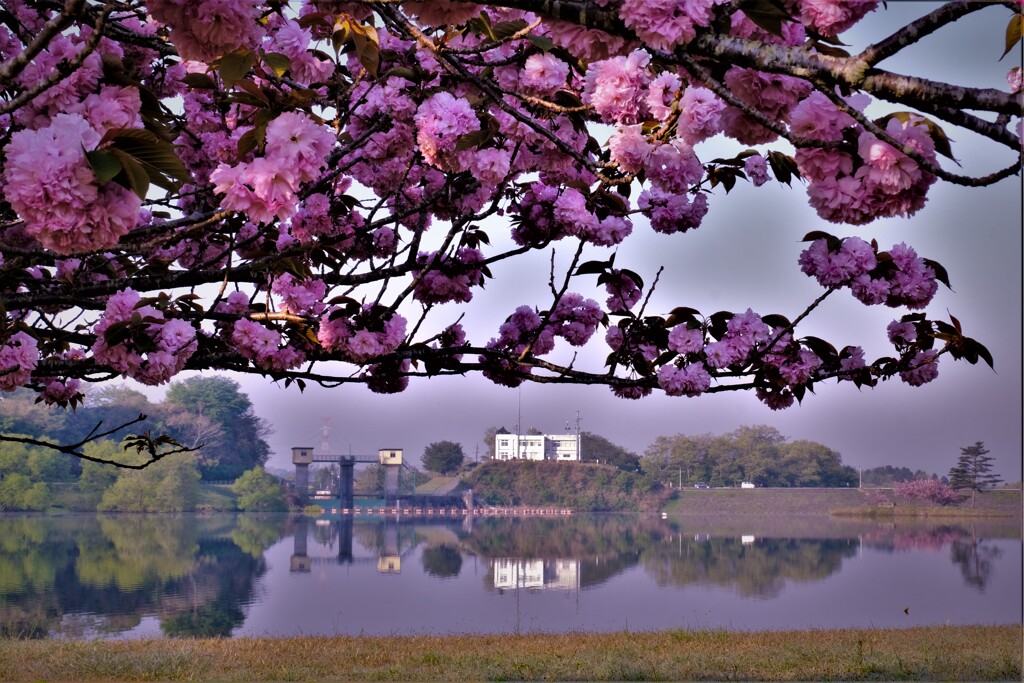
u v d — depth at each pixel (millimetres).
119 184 1821
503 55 3059
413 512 151000
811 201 1861
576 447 179125
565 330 5277
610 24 1807
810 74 1641
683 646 14805
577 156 2723
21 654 13305
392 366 4711
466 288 4910
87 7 2975
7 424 106750
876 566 55438
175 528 90125
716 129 2408
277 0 2941
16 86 2146
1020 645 13406
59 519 96125
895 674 11219
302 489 145500
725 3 1799
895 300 4297
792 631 17766
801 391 4711
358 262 4961
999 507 91062
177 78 3688
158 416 131250
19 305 3686
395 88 3264
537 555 66312
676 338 4594
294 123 2061
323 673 11984
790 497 147000
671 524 120875
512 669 12273
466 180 4168
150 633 23922
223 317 4027
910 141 1751
